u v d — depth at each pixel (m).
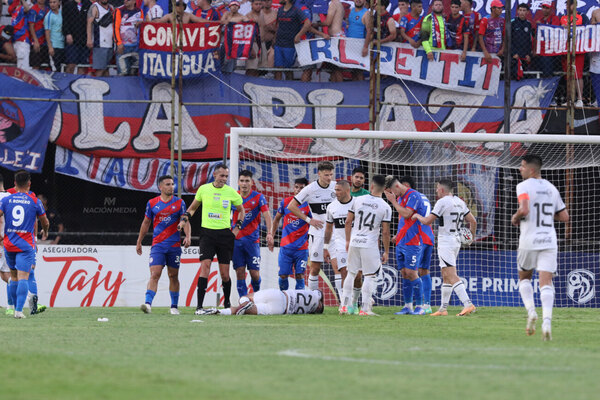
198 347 28.05
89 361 23.86
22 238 45.31
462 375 21.09
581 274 66.00
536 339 32.56
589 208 69.69
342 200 50.38
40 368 22.25
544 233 32.88
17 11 67.75
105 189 71.81
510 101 69.75
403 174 69.38
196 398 17.39
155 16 68.50
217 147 68.25
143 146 67.88
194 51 67.56
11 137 65.88
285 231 53.38
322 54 68.19
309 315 48.34
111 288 62.53
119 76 68.06
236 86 68.75
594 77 69.94
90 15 68.31
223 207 48.84
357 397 17.56
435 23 68.81
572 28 69.06
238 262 52.72
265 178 67.94
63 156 67.25
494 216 69.00
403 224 52.22
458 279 50.53
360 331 35.75
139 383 19.55
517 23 69.56
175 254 49.97
